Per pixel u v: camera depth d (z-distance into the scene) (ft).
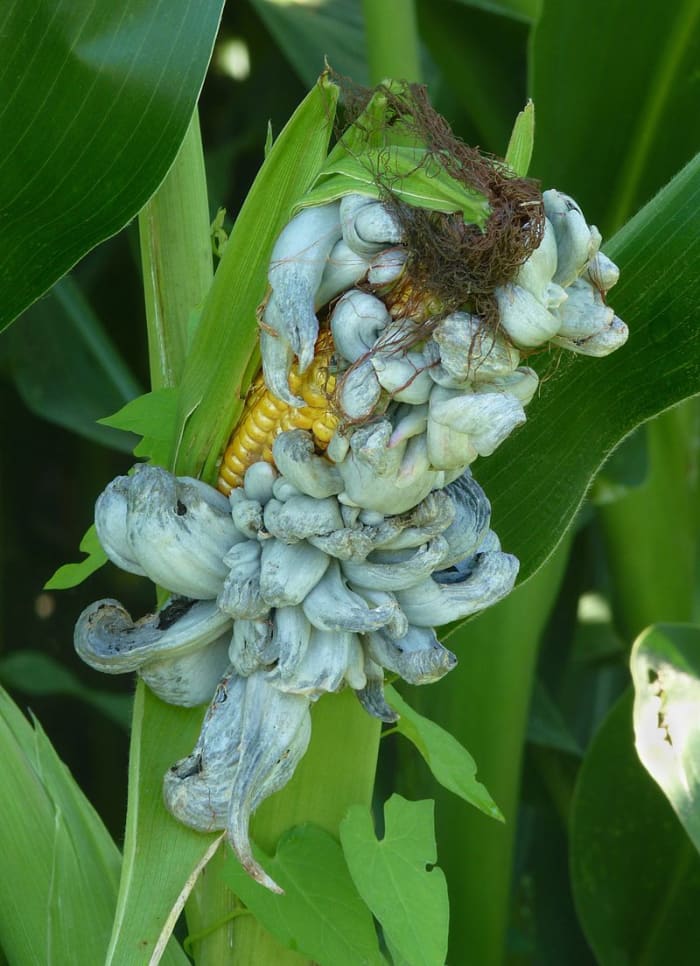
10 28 3.11
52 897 3.19
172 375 3.34
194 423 3.07
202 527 2.99
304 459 2.91
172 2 3.13
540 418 3.41
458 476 2.97
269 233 2.98
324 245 2.87
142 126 3.15
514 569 3.06
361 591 3.00
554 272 2.83
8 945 3.23
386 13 4.16
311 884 3.13
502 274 2.81
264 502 2.99
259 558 2.99
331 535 2.93
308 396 2.95
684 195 3.32
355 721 3.19
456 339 2.81
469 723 4.18
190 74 3.15
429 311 2.85
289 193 2.96
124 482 3.05
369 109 2.89
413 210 2.83
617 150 4.15
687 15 4.00
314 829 3.18
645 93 4.09
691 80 4.07
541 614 4.20
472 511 3.01
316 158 2.95
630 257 3.35
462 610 3.03
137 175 3.17
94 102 3.14
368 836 3.12
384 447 2.86
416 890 3.09
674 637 3.76
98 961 3.19
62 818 3.23
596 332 2.89
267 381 2.92
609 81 4.09
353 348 2.86
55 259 3.21
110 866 3.30
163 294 3.34
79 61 3.13
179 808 3.03
